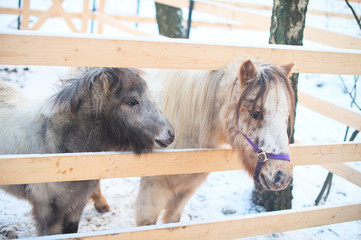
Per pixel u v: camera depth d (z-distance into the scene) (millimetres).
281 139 2008
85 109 2355
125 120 2359
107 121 2398
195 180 2689
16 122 2426
